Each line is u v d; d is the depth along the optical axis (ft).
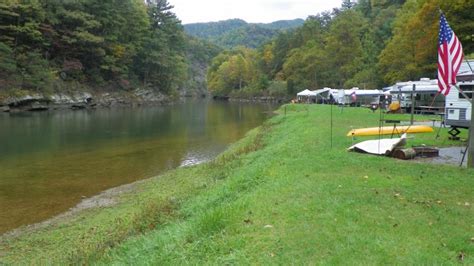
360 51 248.52
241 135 104.99
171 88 315.37
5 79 168.66
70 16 207.51
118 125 127.03
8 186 52.47
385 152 44.14
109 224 35.65
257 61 422.00
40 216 40.63
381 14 317.42
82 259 26.09
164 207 35.27
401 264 17.70
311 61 269.03
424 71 158.92
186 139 97.35
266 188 32.32
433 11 136.77
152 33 295.07
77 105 205.57
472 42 121.49
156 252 22.68
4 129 110.01
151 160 70.69
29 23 184.14
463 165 38.70
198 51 609.83
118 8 254.06
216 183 42.93
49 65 202.80
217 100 390.01
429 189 29.43
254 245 20.39
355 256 18.54
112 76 253.24
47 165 65.82
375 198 27.25
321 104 186.09
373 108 124.36
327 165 39.14
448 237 20.63
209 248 21.01
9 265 28.43
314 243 20.12
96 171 61.67
